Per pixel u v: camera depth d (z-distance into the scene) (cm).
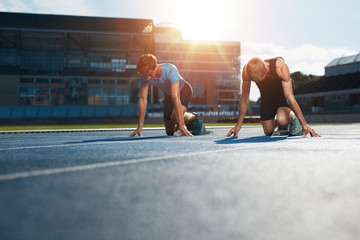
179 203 123
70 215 106
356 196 134
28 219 101
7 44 6153
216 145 404
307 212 111
